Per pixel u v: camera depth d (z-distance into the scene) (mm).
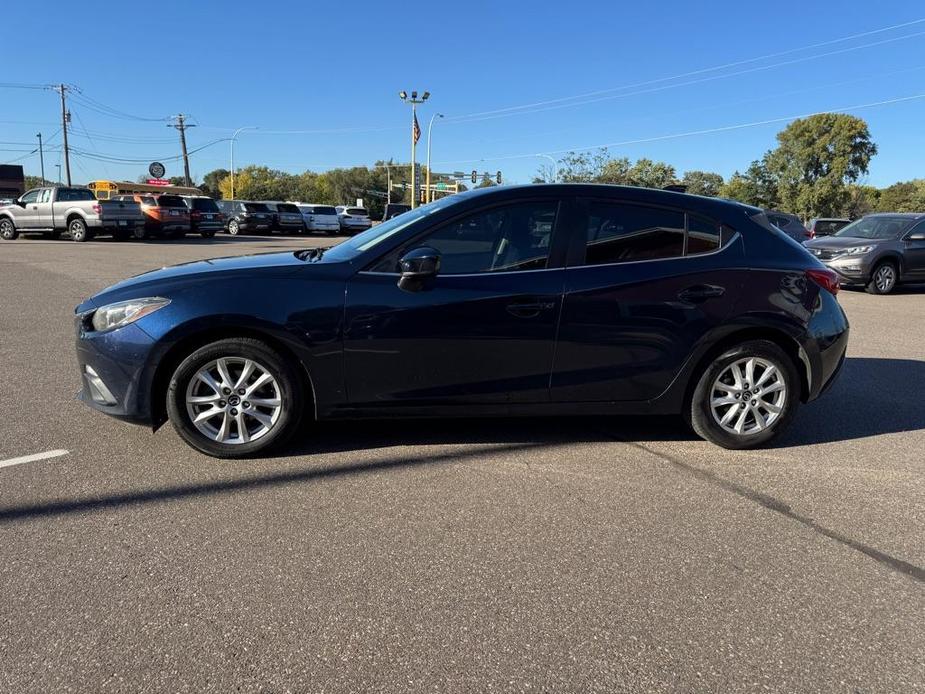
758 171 62906
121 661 2256
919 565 2998
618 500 3570
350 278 3857
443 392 3980
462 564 2904
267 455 4031
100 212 22203
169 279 3857
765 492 3721
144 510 3316
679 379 4199
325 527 3193
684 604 2660
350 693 2137
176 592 2648
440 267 3947
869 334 8727
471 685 2186
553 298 3955
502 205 4031
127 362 3744
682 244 4184
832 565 2979
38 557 2871
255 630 2434
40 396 5113
